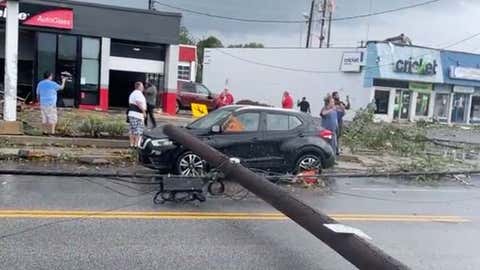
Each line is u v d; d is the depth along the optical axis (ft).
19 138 52.08
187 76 166.61
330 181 44.01
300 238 24.59
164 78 101.65
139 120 50.26
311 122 43.45
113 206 28.99
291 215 20.45
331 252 22.65
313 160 42.34
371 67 138.21
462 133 121.80
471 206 35.99
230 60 170.19
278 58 158.81
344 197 36.58
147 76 102.01
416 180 48.44
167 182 30.25
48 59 92.99
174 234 24.32
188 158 39.32
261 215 28.68
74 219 25.84
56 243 22.06
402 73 141.49
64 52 93.76
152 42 98.89
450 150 77.41
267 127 41.81
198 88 115.24
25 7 89.86
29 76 96.02
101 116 74.74
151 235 23.95
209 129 40.34
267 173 40.16
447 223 30.01
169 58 100.53
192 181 30.71
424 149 73.41
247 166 40.75
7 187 32.73
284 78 157.69
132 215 27.25
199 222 26.68
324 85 148.66
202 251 22.08
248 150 40.81
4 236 22.63
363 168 53.52
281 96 158.30
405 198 37.88
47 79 56.39
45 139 52.75
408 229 27.99
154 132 40.45
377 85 139.64
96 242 22.47
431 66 146.72
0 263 19.47
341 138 71.72
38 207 27.76
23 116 69.67
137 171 42.52
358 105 140.87
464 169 55.16
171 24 99.45
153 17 98.12
